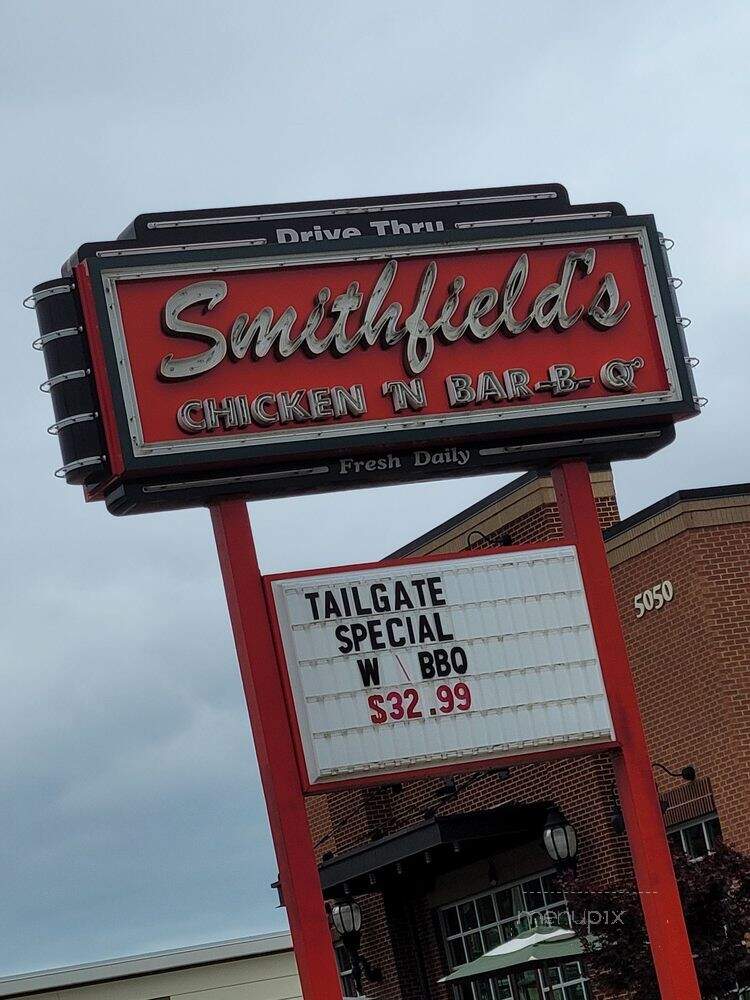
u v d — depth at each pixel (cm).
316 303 2050
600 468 2502
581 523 2181
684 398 2189
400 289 2095
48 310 1991
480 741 2064
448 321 2105
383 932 3531
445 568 2106
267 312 2023
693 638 2848
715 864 2475
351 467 2073
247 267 2033
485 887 3297
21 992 4466
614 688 2141
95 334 1972
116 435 1948
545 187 2230
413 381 2078
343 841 3647
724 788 2781
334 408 2034
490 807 3294
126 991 4566
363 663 2038
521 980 3225
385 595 2070
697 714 2847
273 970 4716
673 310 2216
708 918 2447
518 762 2092
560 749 2106
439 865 3303
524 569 2142
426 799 3462
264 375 2025
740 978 2416
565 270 2172
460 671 2077
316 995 1917
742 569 2858
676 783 2894
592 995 3069
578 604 2153
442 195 2177
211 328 2003
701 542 2845
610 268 2203
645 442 2209
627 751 2133
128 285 1992
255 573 2030
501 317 2125
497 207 2197
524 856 3192
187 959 4638
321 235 2106
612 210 2245
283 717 2000
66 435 1975
